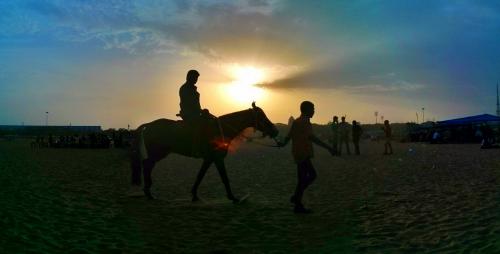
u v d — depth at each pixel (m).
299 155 9.01
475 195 10.57
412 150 32.62
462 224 7.61
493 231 7.01
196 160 25.88
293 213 9.06
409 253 6.07
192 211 9.35
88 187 13.04
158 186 13.58
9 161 24.05
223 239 7.05
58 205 9.80
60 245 6.57
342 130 29.12
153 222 8.27
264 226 7.90
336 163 21.58
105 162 23.67
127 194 11.80
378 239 6.86
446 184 12.74
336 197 11.02
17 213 8.67
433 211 8.85
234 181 14.83
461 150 30.97
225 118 10.59
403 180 14.04
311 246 6.60
